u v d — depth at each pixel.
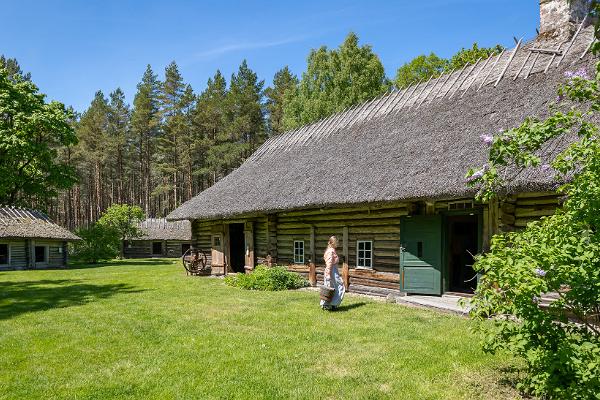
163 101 54.72
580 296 4.01
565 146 7.50
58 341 7.61
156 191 50.38
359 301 10.88
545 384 3.97
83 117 56.12
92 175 55.44
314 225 14.33
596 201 3.93
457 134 10.80
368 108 16.69
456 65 32.06
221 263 19.31
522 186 7.56
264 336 7.58
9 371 6.10
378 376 5.56
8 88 26.59
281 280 13.89
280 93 50.00
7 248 26.17
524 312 4.14
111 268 25.88
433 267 10.66
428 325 8.04
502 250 4.36
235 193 17.41
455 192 8.69
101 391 5.30
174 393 5.20
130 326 8.60
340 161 13.83
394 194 9.94
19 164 29.09
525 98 10.52
